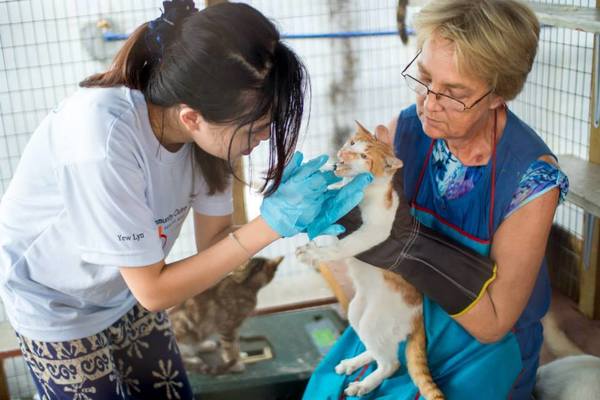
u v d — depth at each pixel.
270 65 1.24
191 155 1.60
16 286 1.55
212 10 1.25
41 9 3.06
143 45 1.39
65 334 1.60
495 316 1.64
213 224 1.80
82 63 3.12
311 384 2.01
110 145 1.33
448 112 1.54
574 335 2.64
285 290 2.97
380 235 1.60
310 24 3.54
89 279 1.55
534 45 1.51
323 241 1.88
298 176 1.46
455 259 1.62
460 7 1.48
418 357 1.74
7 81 3.02
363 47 3.55
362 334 1.79
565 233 2.89
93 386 1.67
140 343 1.87
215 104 1.25
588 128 2.64
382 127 1.67
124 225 1.37
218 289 2.49
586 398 1.99
